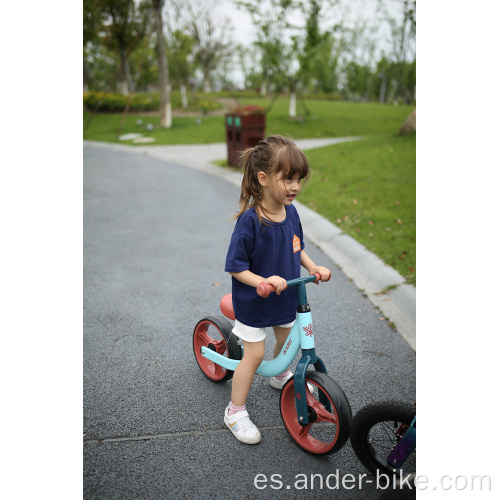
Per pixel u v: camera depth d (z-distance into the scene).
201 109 23.61
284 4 14.35
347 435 1.93
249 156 1.97
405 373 2.68
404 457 1.88
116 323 3.28
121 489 1.89
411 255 4.09
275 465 2.03
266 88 37.78
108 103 23.58
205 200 7.03
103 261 4.54
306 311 2.01
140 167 10.26
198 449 2.12
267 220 1.97
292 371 2.68
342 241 4.80
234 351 2.46
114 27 24.41
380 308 3.46
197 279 4.07
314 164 8.45
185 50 30.86
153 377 2.66
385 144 9.37
